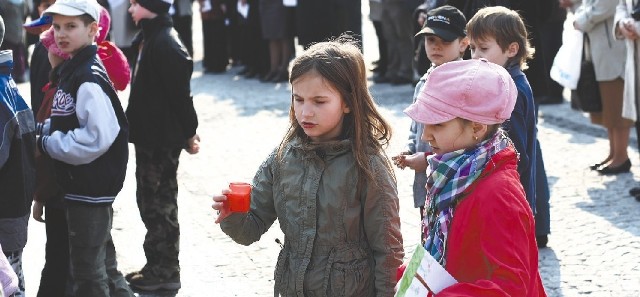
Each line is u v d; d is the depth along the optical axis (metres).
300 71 3.72
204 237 7.48
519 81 6.09
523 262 3.17
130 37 14.23
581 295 6.13
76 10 5.19
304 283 3.80
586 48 8.88
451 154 3.33
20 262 4.89
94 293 5.34
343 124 3.85
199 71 15.65
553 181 8.66
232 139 10.58
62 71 5.30
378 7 13.54
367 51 16.12
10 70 4.79
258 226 3.99
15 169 4.73
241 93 13.34
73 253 5.33
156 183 6.22
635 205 7.91
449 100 3.29
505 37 5.98
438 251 3.36
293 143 3.87
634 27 8.05
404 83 13.27
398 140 9.88
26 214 4.84
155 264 6.33
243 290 6.38
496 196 3.21
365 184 3.76
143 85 6.09
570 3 9.73
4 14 13.71
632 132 10.41
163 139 6.11
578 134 10.27
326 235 3.78
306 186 3.79
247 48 14.57
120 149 5.32
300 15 13.39
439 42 6.19
